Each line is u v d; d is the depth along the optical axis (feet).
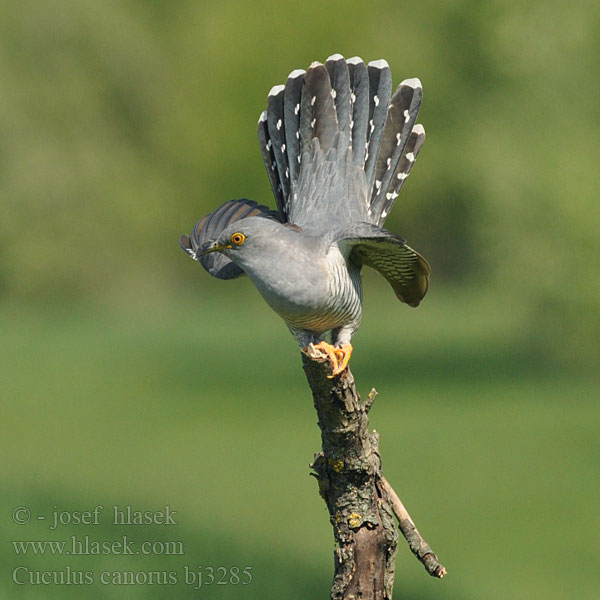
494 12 71.26
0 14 134.00
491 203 71.41
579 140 67.26
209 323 136.67
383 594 15.20
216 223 20.43
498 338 102.58
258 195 112.16
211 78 115.65
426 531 41.91
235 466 55.52
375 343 104.47
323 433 15.21
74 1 135.95
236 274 19.57
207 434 66.13
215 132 113.19
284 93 21.01
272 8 107.55
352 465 15.19
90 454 59.36
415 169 90.27
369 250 18.39
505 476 50.78
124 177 139.74
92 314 141.90
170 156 140.36
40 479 50.03
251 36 107.45
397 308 140.97
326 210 19.98
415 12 81.61
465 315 130.11
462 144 80.28
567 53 66.44
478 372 81.97
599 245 67.77
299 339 18.88
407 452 57.11
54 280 142.72
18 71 135.33
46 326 132.05
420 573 38.14
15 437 65.92
